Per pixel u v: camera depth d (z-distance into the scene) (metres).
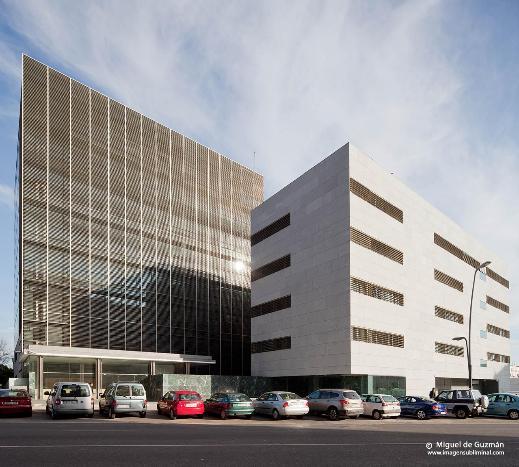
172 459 11.52
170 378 43.69
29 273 48.72
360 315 41.97
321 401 27.42
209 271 71.12
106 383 54.41
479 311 67.56
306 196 48.47
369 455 12.34
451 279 59.94
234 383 47.72
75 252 53.41
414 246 51.84
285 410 25.98
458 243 63.53
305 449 13.34
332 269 43.66
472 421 27.44
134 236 60.72
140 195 62.66
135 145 63.44
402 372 46.19
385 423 24.81
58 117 54.69
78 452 12.58
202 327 68.12
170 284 64.50
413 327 49.19
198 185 72.31
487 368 67.56
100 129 59.12
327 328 43.28
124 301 57.81
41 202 51.09
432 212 57.12
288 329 48.69
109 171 59.09
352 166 43.75
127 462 11.07
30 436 16.20
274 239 52.97
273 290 51.97
